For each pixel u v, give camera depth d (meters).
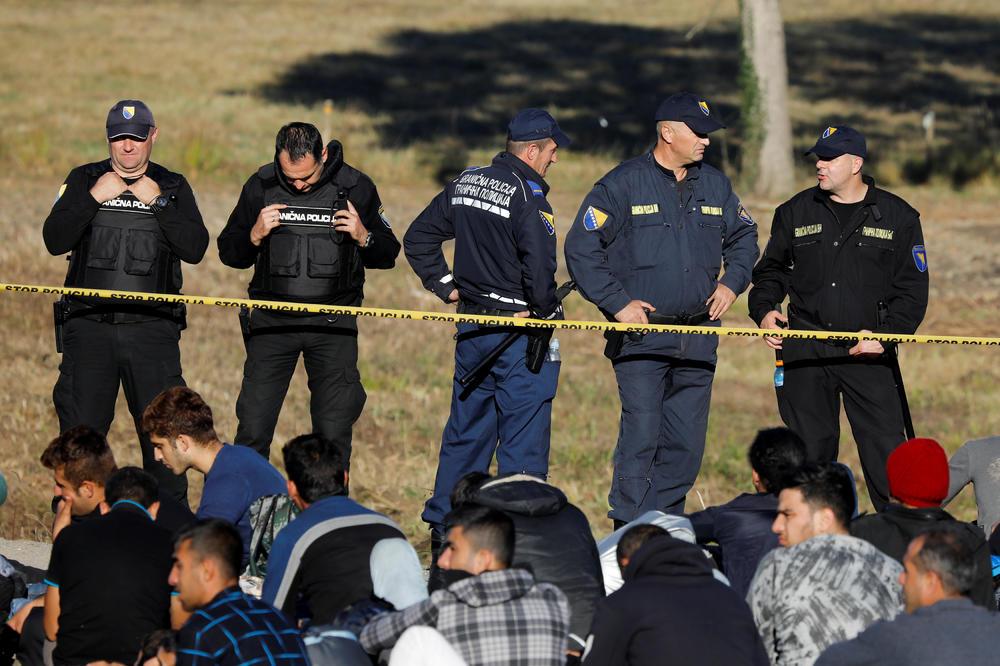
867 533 17.75
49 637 17.64
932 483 17.88
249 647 14.80
